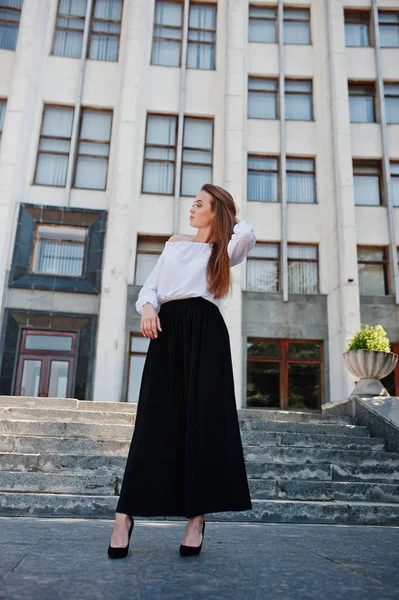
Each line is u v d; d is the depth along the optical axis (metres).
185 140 17.91
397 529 3.76
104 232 16.12
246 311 16.30
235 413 2.09
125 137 16.83
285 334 16.20
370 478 5.55
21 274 15.50
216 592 1.40
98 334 15.05
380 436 6.98
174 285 2.23
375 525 4.23
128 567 1.71
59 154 17.22
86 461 5.07
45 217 16.11
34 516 4.02
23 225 15.91
